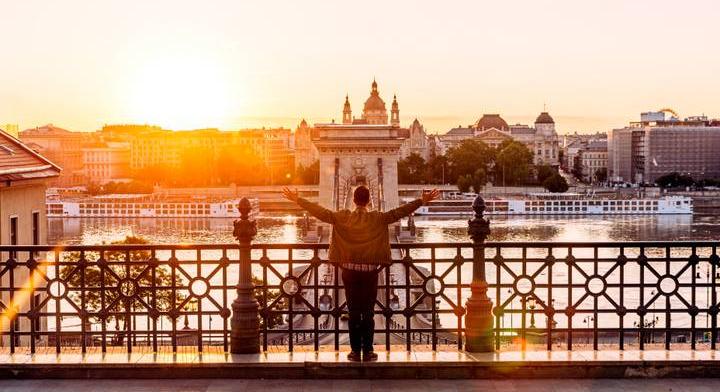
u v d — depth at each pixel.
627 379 17.25
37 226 48.97
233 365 17.28
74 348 18.73
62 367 17.30
